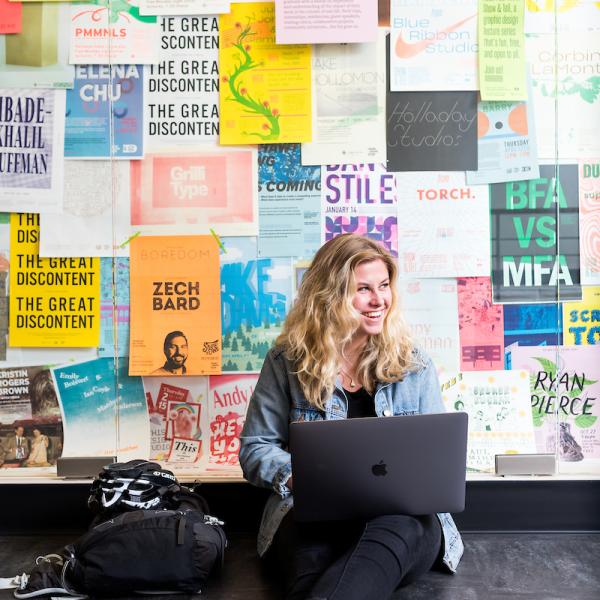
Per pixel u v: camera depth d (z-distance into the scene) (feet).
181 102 8.03
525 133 7.90
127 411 8.15
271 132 7.97
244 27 7.95
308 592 5.17
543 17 7.86
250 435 6.57
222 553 6.51
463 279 8.02
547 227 7.95
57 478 8.02
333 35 7.79
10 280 8.16
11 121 8.07
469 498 7.79
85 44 8.02
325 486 5.36
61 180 8.09
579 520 7.73
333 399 6.35
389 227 8.02
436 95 7.93
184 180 8.07
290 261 8.06
